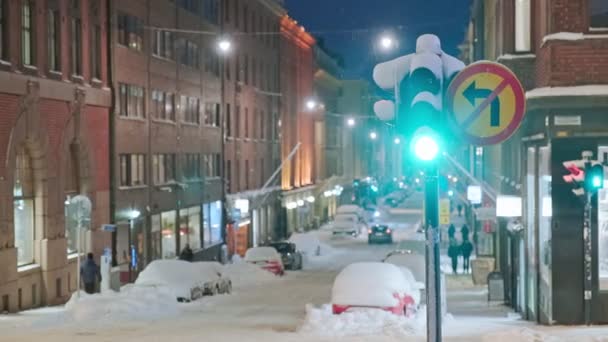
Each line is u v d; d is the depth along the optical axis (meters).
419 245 49.78
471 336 17.48
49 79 33.69
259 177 75.38
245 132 70.62
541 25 22.42
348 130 131.62
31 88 31.58
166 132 49.88
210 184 59.69
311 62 99.19
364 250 67.44
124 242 42.69
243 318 24.45
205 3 58.84
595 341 14.62
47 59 33.88
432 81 9.07
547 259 21.66
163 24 49.44
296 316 25.08
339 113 127.19
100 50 40.19
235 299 31.42
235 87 67.12
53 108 34.22
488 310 28.30
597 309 20.47
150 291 27.34
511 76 9.22
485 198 51.75
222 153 62.84
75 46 37.44
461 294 34.84
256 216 73.25
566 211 20.52
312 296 32.88
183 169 53.75
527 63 24.70
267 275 43.44
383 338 17.48
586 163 17.61
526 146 25.19
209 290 31.64
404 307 21.05
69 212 33.03
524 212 25.36
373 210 114.00
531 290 24.20
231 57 66.00
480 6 53.16
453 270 47.00
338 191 112.00
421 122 9.01
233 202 64.19
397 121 9.23
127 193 43.09
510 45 25.36
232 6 66.00
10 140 30.11
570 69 20.59
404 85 9.23
